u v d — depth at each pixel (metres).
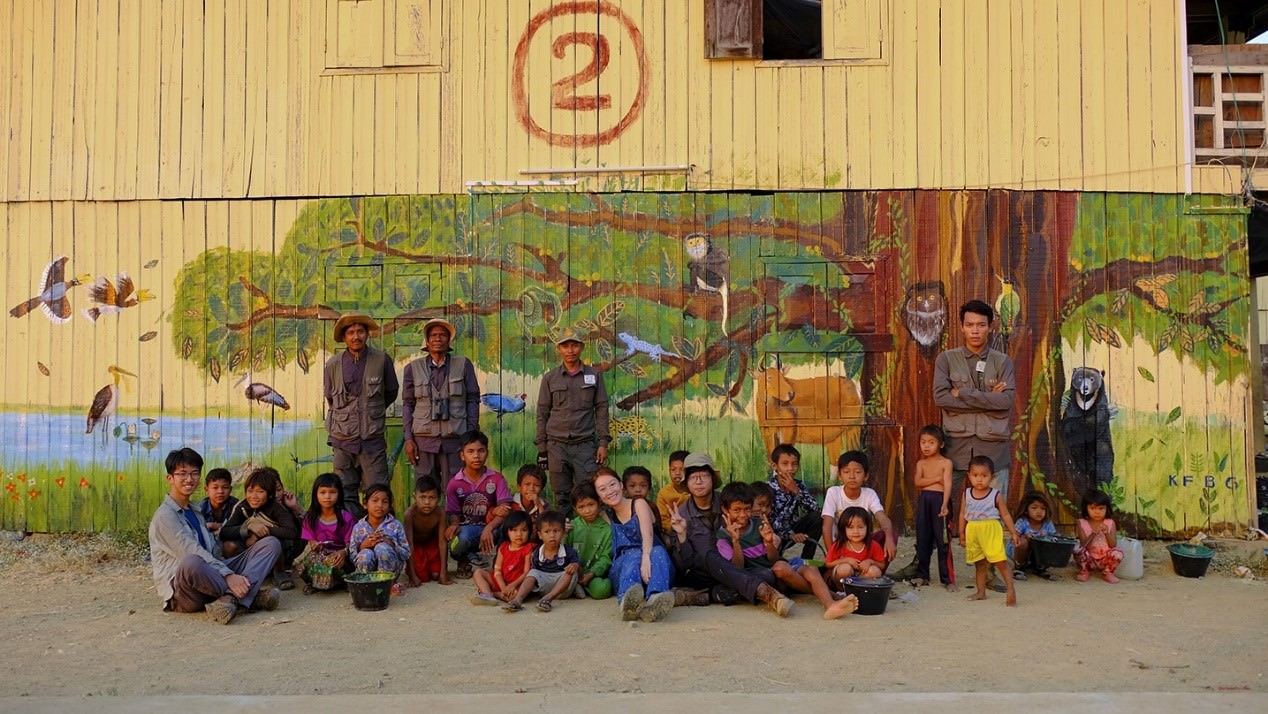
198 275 7.84
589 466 7.35
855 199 7.70
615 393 7.70
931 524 6.38
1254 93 7.88
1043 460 7.59
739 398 7.68
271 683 4.37
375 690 4.27
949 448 6.55
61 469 7.85
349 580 5.78
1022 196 7.68
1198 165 7.72
